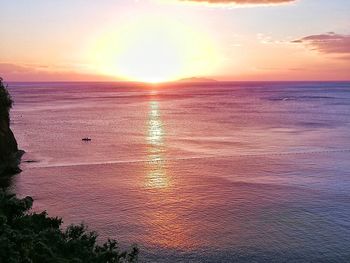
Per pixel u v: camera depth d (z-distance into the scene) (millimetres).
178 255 32594
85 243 24672
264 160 66500
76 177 55281
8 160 63156
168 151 74812
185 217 40312
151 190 49344
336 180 53969
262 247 33781
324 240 34938
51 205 43719
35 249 21234
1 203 26000
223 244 34375
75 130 103875
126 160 66500
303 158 68188
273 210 42125
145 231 36906
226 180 53938
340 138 89938
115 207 43188
